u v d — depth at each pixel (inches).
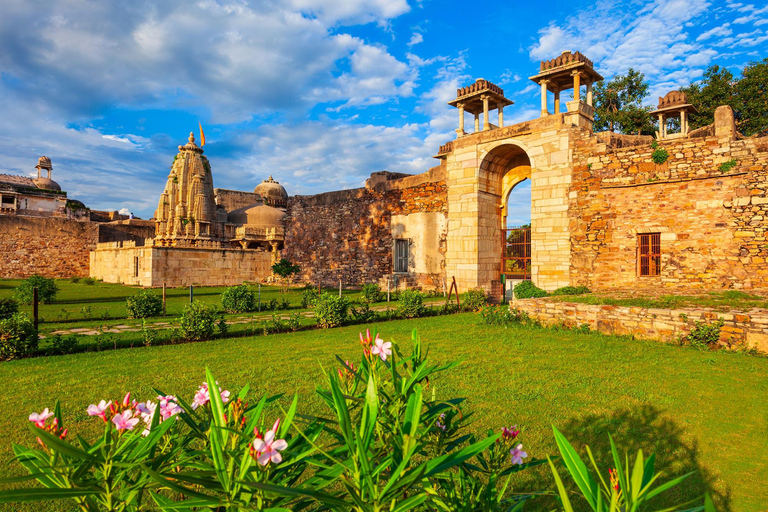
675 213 565.9
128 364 300.4
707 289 532.1
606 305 420.8
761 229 507.5
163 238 1378.0
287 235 1250.0
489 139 750.5
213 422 63.0
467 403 215.8
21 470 147.5
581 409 207.5
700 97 1037.8
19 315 343.9
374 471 55.7
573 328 429.1
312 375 267.1
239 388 236.7
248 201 2133.4
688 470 151.0
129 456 57.6
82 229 1577.3
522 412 203.3
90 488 53.2
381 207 981.2
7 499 43.9
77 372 278.4
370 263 1001.5
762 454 162.2
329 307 484.7
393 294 844.0
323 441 167.9
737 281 520.4
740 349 327.3
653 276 581.6
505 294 837.8
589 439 174.1
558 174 663.8
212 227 1676.9
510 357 315.3
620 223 608.1
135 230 1728.6
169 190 1621.6
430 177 873.5
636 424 189.0
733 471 150.3
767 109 957.2
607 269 615.8
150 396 226.7
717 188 537.6
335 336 414.6
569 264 650.2
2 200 1665.8
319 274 1140.5
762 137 510.9
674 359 306.7
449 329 445.7
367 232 1013.2
